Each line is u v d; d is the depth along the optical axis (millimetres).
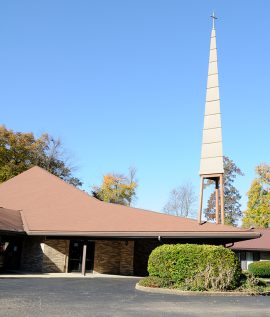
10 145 45156
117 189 57656
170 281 16141
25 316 8742
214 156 24516
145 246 25672
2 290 13391
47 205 26844
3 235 23109
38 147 47250
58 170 49438
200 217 23438
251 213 50906
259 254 36719
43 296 12195
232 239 21953
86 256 24641
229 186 59281
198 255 16234
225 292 14977
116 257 25438
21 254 24266
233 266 16125
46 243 23609
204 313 10227
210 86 25938
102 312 9664
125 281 19219
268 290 16125
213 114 25328
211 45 26828
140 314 9656
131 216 24578
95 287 15633
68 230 22859
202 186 24312
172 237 21531
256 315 10117
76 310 9797
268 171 51844
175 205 58688
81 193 28031
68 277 20594
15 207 26984
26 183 29922
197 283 15477
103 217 24641
